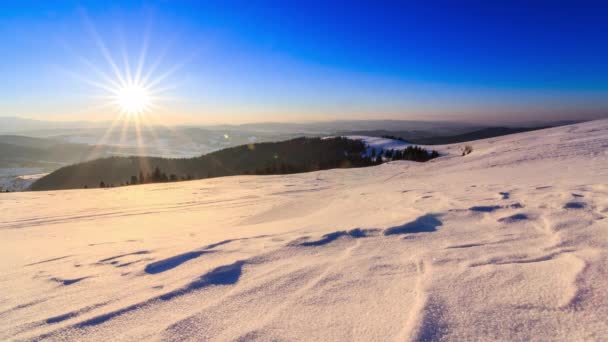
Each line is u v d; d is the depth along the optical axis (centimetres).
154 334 141
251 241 296
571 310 132
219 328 144
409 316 141
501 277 170
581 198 352
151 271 229
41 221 629
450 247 235
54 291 204
